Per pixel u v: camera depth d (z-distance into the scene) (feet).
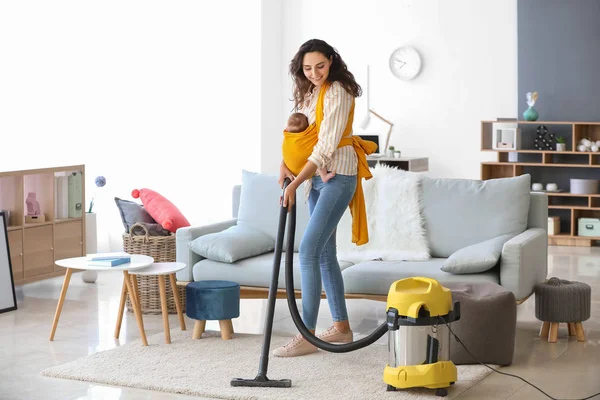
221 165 30.14
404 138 30.01
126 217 17.97
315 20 30.81
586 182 26.99
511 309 13.28
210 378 12.63
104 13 28.76
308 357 13.76
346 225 16.56
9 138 26.11
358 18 30.30
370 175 13.99
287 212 13.05
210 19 29.91
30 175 19.83
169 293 17.20
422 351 11.82
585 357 13.79
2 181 18.93
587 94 27.48
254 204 17.33
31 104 26.63
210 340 14.96
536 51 27.94
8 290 17.58
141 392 12.13
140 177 30.01
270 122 30.45
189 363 13.43
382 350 14.23
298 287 15.35
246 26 29.71
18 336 15.40
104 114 28.94
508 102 28.58
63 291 15.11
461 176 29.37
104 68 28.91
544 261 16.01
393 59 29.86
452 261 14.56
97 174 28.63
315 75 13.25
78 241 20.67
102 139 28.86
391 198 16.46
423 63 29.55
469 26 28.89
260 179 17.49
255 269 15.62
